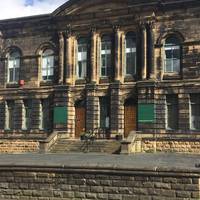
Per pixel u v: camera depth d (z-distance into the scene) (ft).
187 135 121.49
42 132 142.61
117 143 123.75
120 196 55.21
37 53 146.92
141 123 126.93
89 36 139.33
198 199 51.55
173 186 52.90
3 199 60.70
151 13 129.49
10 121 150.10
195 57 123.24
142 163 78.18
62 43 142.72
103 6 137.18
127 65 134.10
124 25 134.41
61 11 142.20
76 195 57.36
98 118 135.44
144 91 127.65
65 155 110.93
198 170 51.93
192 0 124.16
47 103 144.36
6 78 151.64
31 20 147.43
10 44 151.74
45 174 59.21
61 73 141.59
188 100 123.13
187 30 124.98
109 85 134.21
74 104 139.64
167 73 127.13
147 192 54.03
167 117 126.00
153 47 129.08
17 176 60.54
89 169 57.06
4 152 144.97
